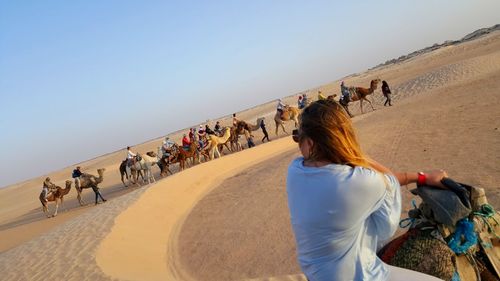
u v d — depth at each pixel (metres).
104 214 15.73
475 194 3.20
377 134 19.27
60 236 14.13
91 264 10.44
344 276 2.28
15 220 33.88
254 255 10.30
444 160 12.76
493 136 13.87
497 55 38.53
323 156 2.34
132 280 9.04
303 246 2.36
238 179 20.06
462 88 27.38
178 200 18.17
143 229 14.23
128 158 32.19
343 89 34.19
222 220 14.06
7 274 11.56
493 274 3.15
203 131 35.28
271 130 44.34
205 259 11.03
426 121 19.34
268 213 13.18
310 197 2.28
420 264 3.02
